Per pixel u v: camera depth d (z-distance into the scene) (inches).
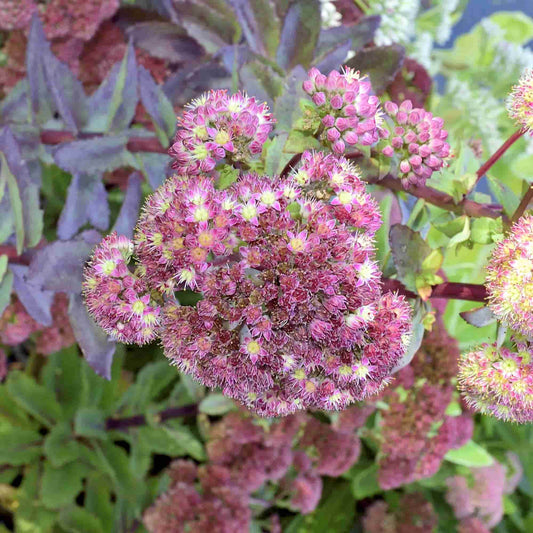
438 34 22.6
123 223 14.2
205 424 18.0
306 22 13.8
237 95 9.8
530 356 9.8
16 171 13.8
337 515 20.1
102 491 19.5
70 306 13.9
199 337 9.1
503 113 22.4
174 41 17.1
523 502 22.5
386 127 10.5
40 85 15.0
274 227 8.9
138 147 14.6
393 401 15.6
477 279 17.1
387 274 11.8
